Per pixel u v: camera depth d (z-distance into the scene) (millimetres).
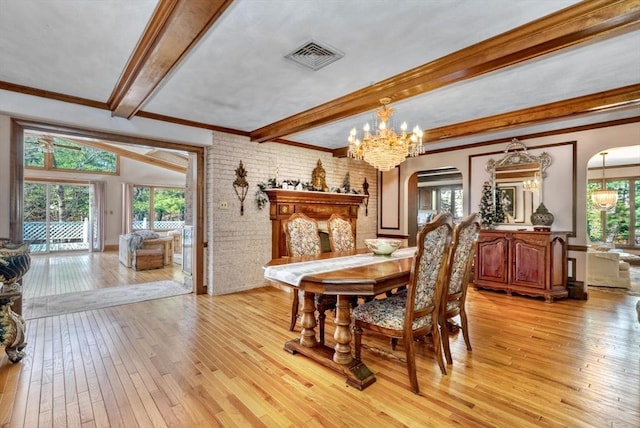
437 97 3412
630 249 8133
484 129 4168
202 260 4703
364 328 2363
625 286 5203
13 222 3238
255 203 5074
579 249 4512
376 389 2146
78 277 5891
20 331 2512
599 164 8211
